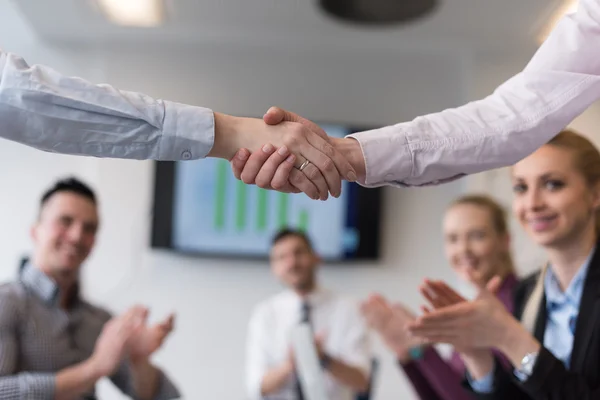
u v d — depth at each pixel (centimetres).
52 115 111
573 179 140
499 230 211
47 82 112
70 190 202
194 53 357
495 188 340
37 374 172
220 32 343
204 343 343
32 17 329
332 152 123
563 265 144
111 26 338
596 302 130
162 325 195
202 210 345
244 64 358
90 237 203
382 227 351
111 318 213
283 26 333
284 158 121
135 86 354
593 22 124
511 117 128
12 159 347
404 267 354
